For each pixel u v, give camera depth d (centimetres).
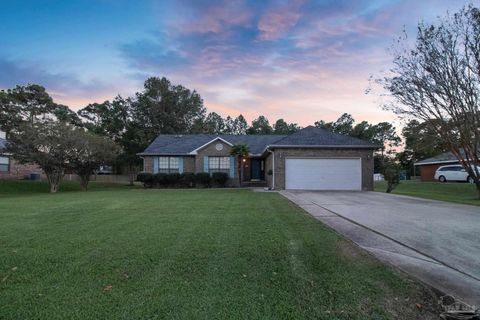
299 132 2233
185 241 580
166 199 1396
